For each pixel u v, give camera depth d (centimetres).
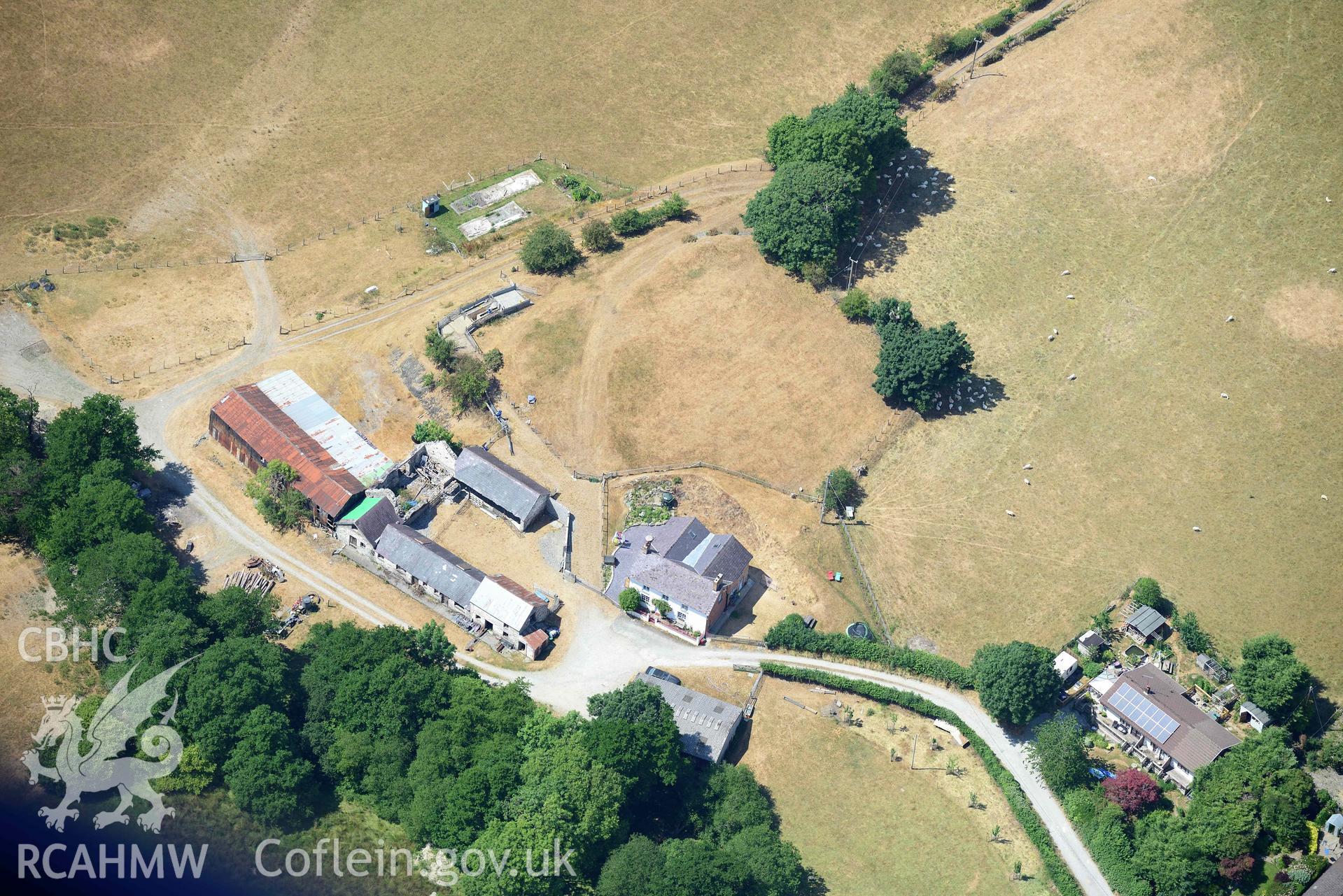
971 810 17250
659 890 15112
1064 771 16975
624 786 16088
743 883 15562
